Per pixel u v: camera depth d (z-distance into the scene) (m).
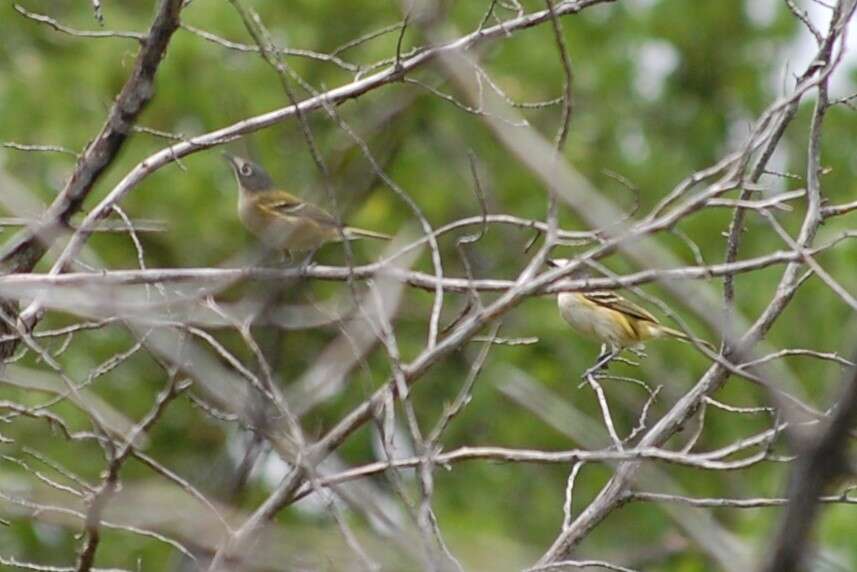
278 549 6.88
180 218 20.95
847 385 3.62
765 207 7.27
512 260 21.70
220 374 7.32
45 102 21.20
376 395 7.60
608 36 27.30
